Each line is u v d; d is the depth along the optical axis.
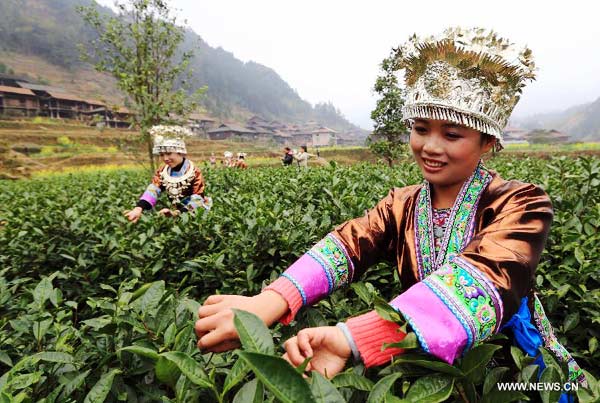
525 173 5.05
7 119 63.34
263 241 2.81
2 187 10.28
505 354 1.27
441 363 0.93
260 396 0.83
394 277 2.32
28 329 1.47
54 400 1.05
